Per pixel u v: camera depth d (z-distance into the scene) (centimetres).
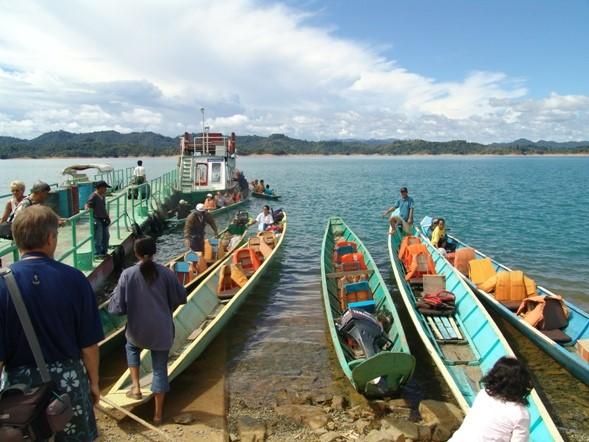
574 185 5328
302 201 3675
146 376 730
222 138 3525
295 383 796
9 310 312
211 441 607
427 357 893
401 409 711
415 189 4806
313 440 634
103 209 1326
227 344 949
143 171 2591
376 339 834
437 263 1326
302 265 1611
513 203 3547
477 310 940
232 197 3180
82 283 342
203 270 1284
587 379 769
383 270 1549
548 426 585
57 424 308
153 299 597
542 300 930
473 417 409
